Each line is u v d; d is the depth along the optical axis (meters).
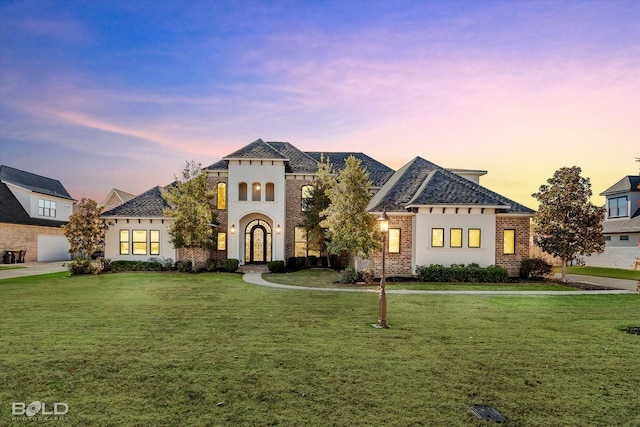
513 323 9.67
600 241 18.62
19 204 33.41
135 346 7.25
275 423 4.26
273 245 25.81
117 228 24.55
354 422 4.30
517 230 20.45
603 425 4.38
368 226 18.42
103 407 4.64
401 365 6.30
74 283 17.42
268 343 7.56
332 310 11.22
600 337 8.38
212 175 26.75
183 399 4.89
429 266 18.81
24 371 5.85
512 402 4.94
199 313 10.61
